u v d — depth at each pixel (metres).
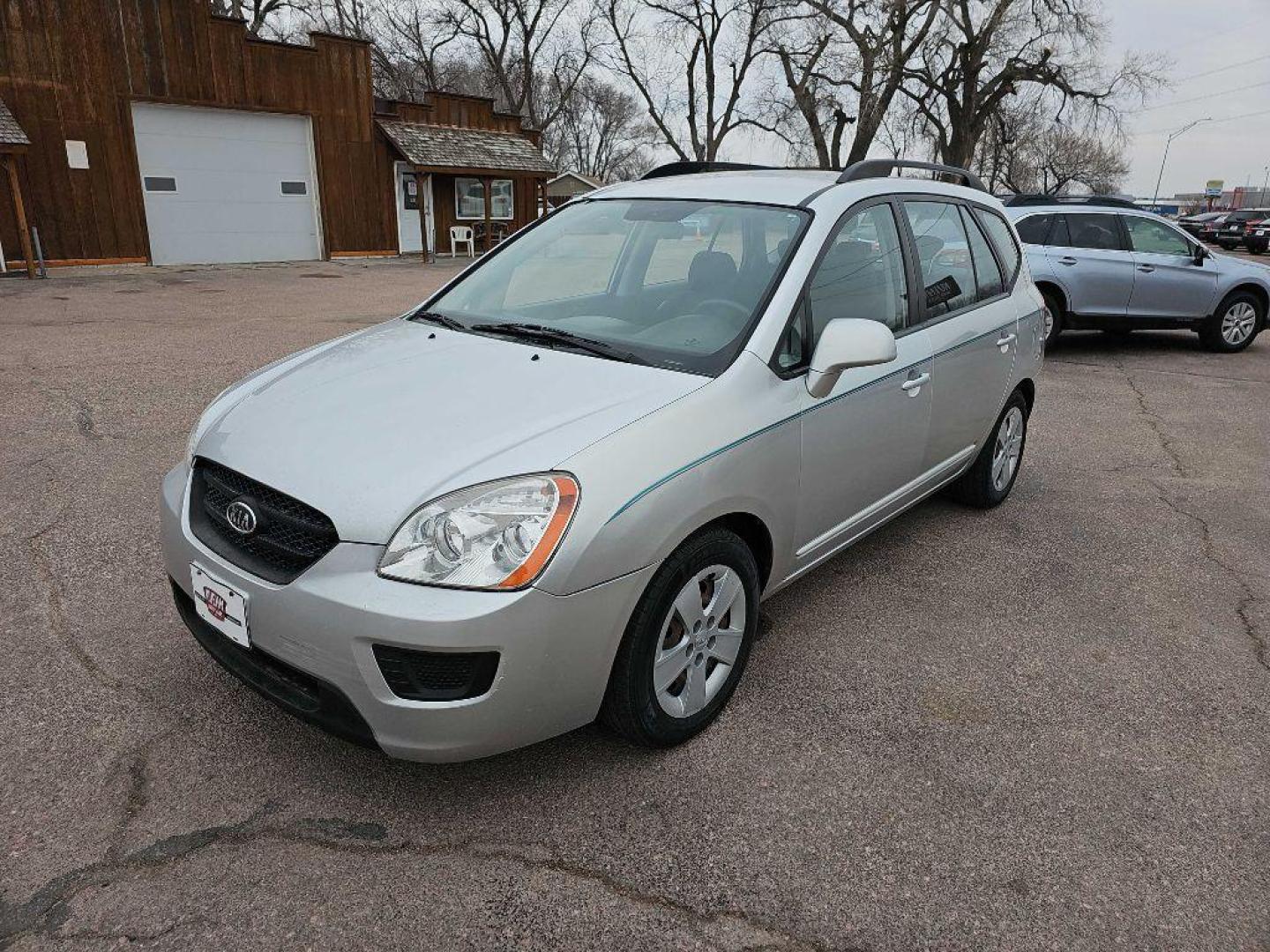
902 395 3.50
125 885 2.11
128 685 2.90
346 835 2.30
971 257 4.29
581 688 2.33
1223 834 2.44
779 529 2.93
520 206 23.84
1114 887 2.23
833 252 3.22
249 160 18.19
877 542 4.45
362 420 2.52
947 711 2.98
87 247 16.12
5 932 1.96
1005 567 4.20
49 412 6.06
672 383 2.66
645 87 37.81
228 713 2.78
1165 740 2.87
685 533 2.45
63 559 3.80
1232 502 5.25
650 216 3.54
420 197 20.97
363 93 19.73
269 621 2.25
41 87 15.07
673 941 2.02
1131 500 5.24
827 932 2.07
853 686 3.11
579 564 2.20
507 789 2.50
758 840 2.34
